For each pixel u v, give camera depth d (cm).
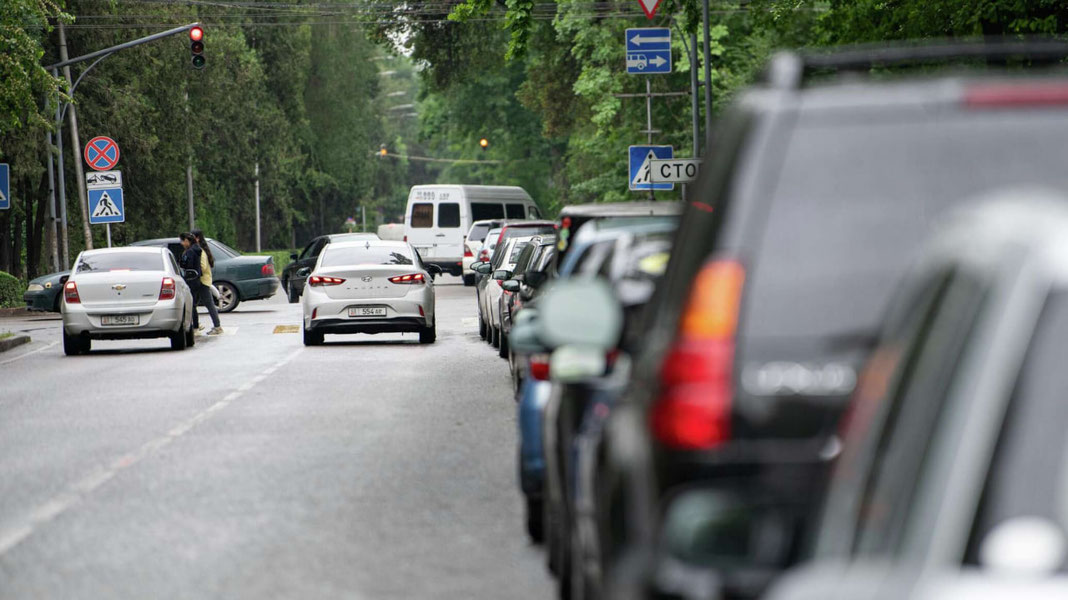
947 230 750
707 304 1322
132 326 7988
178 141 17425
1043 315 639
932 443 665
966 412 649
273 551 2553
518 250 8550
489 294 7900
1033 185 1288
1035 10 6638
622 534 1335
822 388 1318
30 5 9550
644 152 10962
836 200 1319
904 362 763
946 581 605
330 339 8956
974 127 1302
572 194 18388
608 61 15362
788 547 1077
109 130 15838
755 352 1322
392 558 2488
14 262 16950
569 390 2081
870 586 626
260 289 12575
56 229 14000
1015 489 644
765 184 1322
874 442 779
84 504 3089
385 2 18575
